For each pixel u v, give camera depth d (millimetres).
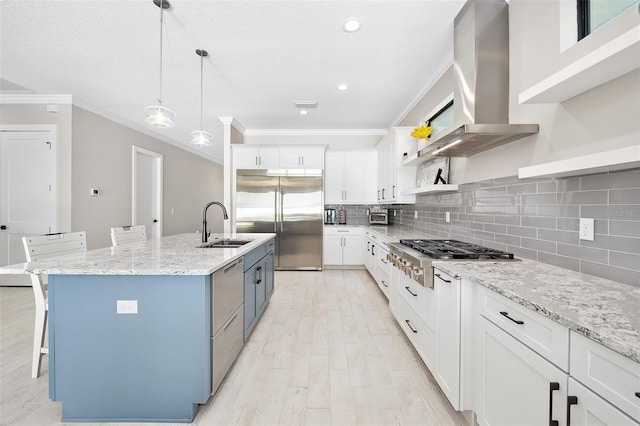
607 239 1254
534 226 1683
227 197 4805
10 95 3775
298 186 4887
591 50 1284
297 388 1771
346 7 2086
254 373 1928
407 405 1622
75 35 2447
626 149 884
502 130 1611
